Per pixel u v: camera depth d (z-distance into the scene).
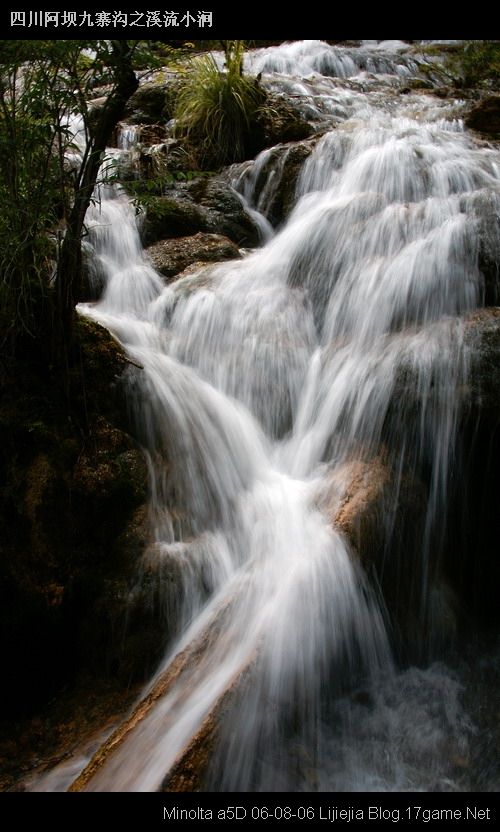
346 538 3.27
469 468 3.79
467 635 3.57
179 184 6.72
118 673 3.13
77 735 2.93
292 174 6.84
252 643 2.87
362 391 4.07
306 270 5.29
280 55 11.60
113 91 3.34
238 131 7.66
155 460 3.72
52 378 3.59
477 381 3.72
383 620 3.30
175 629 3.20
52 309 3.52
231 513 3.79
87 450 3.47
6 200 3.25
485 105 8.12
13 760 2.87
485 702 3.14
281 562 3.29
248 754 2.62
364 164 6.44
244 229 6.47
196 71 7.93
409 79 11.39
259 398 4.55
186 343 4.83
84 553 3.30
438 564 3.74
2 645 3.16
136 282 5.32
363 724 2.95
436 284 4.43
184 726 2.60
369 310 4.63
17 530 3.24
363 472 3.69
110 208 5.92
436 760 2.83
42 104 3.21
